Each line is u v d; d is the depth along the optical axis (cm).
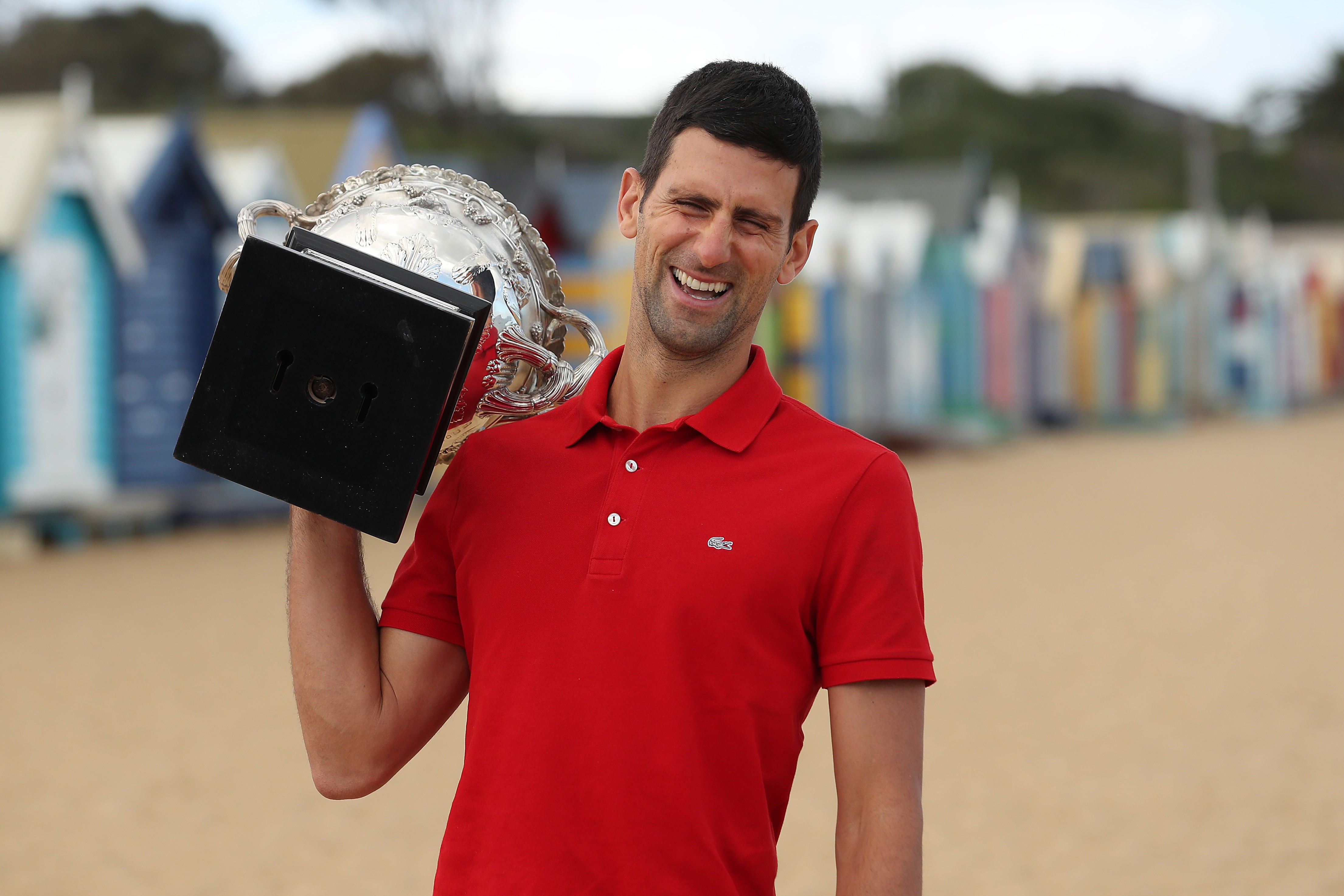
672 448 211
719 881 194
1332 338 5344
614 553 204
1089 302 3953
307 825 627
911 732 200
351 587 219
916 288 3056
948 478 2478
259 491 201
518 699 203
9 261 1499
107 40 5284
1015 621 1103
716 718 197
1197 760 717
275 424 201
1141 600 1198
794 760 205
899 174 3450
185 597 1235
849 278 2739
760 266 212
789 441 211
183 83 5328
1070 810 641
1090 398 3959
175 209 1730
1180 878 553
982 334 3391
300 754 743
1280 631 1053
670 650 197
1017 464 2806
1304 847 586
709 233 208
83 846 598
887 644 198
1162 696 853
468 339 203
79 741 766
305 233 209
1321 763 707
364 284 199
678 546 202
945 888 546
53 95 5053
